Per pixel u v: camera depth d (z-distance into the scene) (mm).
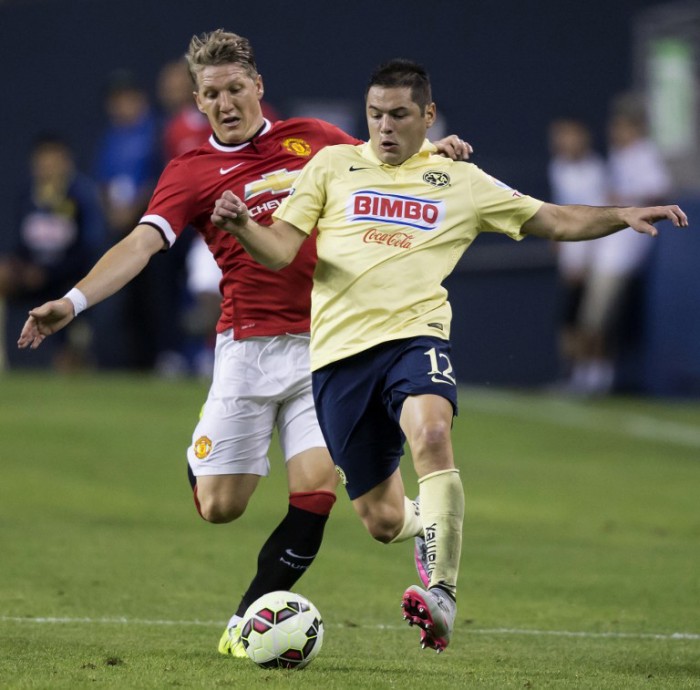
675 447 56938
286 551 24062
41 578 31953
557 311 71375
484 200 23125
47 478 46125
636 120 66875
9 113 74062
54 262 65062
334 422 23047
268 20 74500
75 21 73812
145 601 29797
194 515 42250
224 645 23750
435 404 21609
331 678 20906
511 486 48375
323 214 23062
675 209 22953
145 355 69500
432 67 75562
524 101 75875
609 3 76750
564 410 64438
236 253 25078
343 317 22609
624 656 24516
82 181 65375
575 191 67312
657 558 37188
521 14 75750
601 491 48188
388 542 24453
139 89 71312
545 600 31188
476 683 20578
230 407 24859
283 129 25688
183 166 25062
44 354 73000
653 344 68750
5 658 22375
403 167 23062
